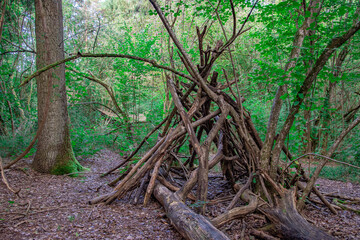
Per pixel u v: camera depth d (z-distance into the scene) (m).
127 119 9.88
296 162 4.59
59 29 6.02
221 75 11.28
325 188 5.89
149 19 15.02
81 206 3.95
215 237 2.44
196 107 4.24
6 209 3.64
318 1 3.91
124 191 4.17
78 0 16.88
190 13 10.73
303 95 3.50
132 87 9.77
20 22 9.75
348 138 8.60
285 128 3.87
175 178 5.52
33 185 4.99
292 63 3.95
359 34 5.45
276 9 4.27
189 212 3.02
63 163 6.11
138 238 2.95
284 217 3.12
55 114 6.04
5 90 7.46
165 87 9.99
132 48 9.63
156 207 4.04
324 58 3.31
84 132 8.38
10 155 6.90
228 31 12.76
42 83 5.91
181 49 3.64
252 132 4.64
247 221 3.59
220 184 5.69
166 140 4.18
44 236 2.87
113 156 8.93
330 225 3.61
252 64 12.02
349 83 8.01
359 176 6.71
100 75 13.94
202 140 9.37
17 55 8.37
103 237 2.92
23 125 8.98
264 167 3.97
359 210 4.14
